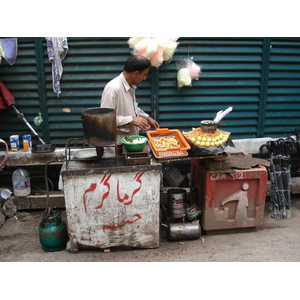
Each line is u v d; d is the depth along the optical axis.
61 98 4.52
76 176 3.27
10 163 4.36
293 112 4.93
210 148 3.50
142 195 3.43
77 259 3.48
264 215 4.49
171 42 4.24
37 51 4.32
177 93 4.61
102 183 3.33
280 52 4.66
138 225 3.53
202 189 3.87
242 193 3.80
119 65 4.46
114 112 3.24
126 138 3.61
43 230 3.55
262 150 4.61
